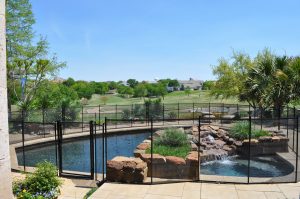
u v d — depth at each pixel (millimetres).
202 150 11516
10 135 15000
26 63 20672
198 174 7691
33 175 6535
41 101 20641
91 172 8047
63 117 17922
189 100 47688
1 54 2900
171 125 18297
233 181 7543
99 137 16234
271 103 17609
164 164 8070
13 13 20141
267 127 15586
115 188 7164
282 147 11594
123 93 74250
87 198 6578
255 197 6488
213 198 6477
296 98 17141
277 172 9711
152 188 7148
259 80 17922
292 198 6398
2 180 2900
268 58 18859
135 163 7730
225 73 25250
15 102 22391
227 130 14883
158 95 69625
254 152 11633
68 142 15078
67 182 7758
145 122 19797
